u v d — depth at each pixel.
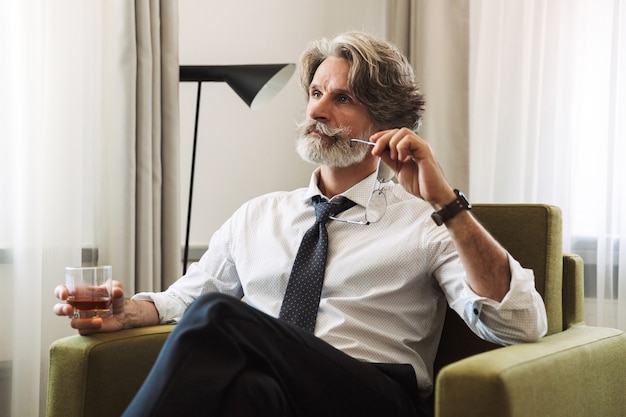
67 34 2.55
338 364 1.49
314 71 1.99
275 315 1.86
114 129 2.60
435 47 2.88
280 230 1.94
